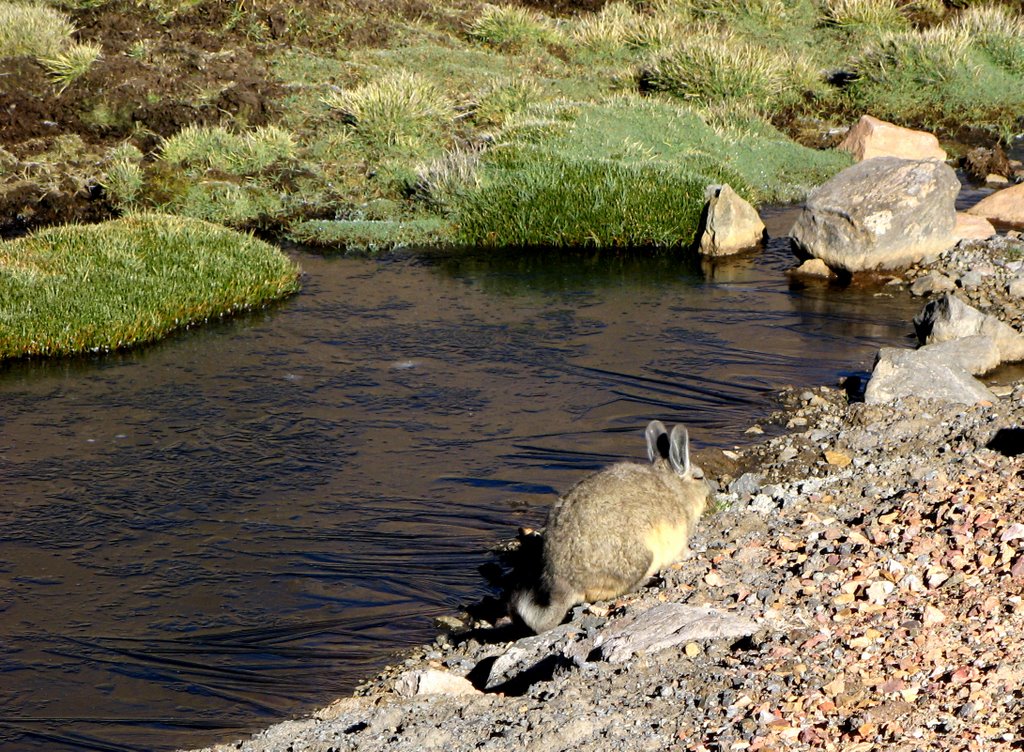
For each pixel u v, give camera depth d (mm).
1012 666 4871
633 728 4906
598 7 31141
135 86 21531
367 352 12672
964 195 19734
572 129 20844
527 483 9297
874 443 9383
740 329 13289
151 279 13914
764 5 30203
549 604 6547
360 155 20859
